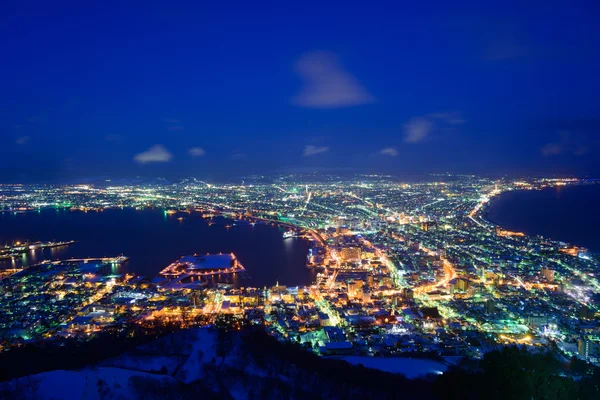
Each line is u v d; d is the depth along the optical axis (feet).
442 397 160.45
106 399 147.23
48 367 179.32
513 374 149.18
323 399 166.30
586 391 148.56
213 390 165.58
